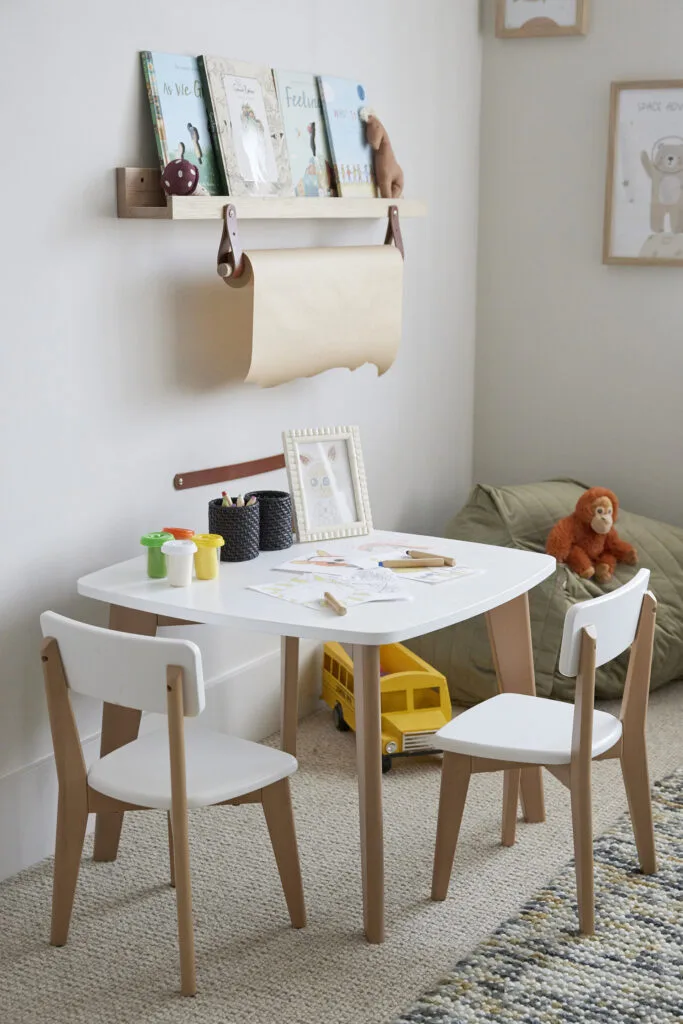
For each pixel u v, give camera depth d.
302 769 2.88
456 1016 1.93
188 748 2.18
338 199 2.87
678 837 2.51
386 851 2.49
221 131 2.62
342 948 2.14
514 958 2.09
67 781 2.08
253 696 3.03
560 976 2.04
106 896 2.32
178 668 1.89
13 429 2.31
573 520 3.30
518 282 3.76
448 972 2.06
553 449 3.81
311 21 2.94
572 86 3.56
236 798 2.10
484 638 3.16
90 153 2.38
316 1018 1.94
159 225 2.57
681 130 3.41
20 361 2.30
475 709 2.33
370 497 3.43
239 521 2.43
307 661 3.20
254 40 2.77
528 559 2.46
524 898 2.30
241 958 2.11
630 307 3.61
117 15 2.40
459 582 2.30
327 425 3.20
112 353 2.50
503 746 2.15
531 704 2.35
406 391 3.53
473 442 3.92
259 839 2.55
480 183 3.76
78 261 2.39
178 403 2.69
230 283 2.63
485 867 2.42
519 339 3.80
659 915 2.22
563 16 3.51
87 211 2.40
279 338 2.67
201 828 2.60
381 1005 1.98
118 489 2.57
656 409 3.63
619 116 3.48
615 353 3.66
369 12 3.14
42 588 2.42
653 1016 1.93
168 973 2.07
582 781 2.11
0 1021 1.94
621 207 3.54
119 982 2.05
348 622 2.05
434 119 3.48
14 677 2.39
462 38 3.56
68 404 2.42
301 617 2.08
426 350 3.60
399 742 2.84
